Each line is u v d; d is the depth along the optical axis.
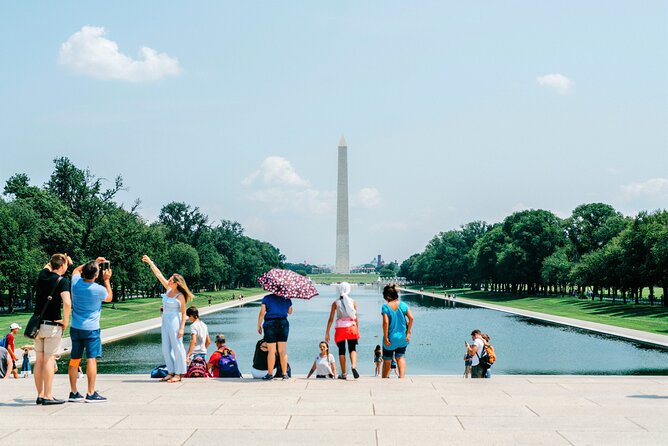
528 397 13.34
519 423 10.82
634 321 77.44
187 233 166.25
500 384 15.20
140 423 10.84
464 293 194.50
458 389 14.40
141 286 123.38
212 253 169.12
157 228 129.00
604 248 114.81
